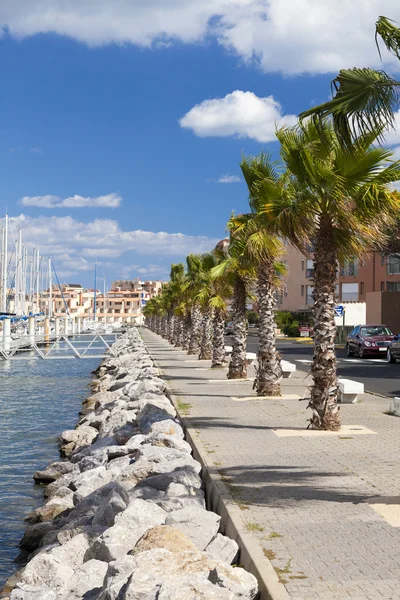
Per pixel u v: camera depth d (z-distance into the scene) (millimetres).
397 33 8539
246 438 13414
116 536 7566
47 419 25328
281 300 104625
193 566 5703
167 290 74000
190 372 32156
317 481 9469
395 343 36469
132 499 9906
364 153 12789
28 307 123312
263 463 10844
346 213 13617
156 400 20172
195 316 49625
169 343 73188
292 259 101188
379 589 5465
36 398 32344
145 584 5305
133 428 17750
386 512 7840
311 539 6855
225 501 8430
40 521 11828
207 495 9898
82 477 13109
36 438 21172
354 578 5723
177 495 9656
